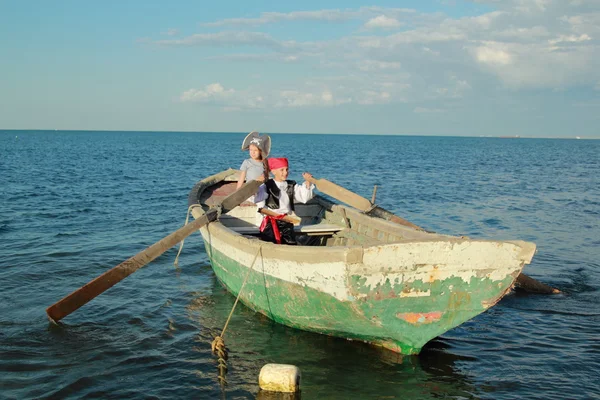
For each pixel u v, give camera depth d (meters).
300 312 6.50
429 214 17.38
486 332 7.18
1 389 5.46
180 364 6.10
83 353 6.34
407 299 5.75
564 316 7.79
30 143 89.81
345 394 5.46
